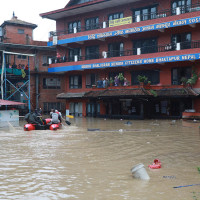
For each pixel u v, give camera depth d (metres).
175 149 11.27
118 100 30.91
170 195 5.79
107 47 35.03
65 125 22.70
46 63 42.88
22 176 7.23
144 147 11.77
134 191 6.05
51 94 43.12
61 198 5.64
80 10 36.47
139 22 30.53
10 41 40.50
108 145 12.30
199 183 6.64
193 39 28.41
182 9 29.38
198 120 24.38
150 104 30.62
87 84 36.56
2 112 22.59
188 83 28.06
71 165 8.45
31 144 12.59
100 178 7.06
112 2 33.16
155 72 31.12
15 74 30.44
